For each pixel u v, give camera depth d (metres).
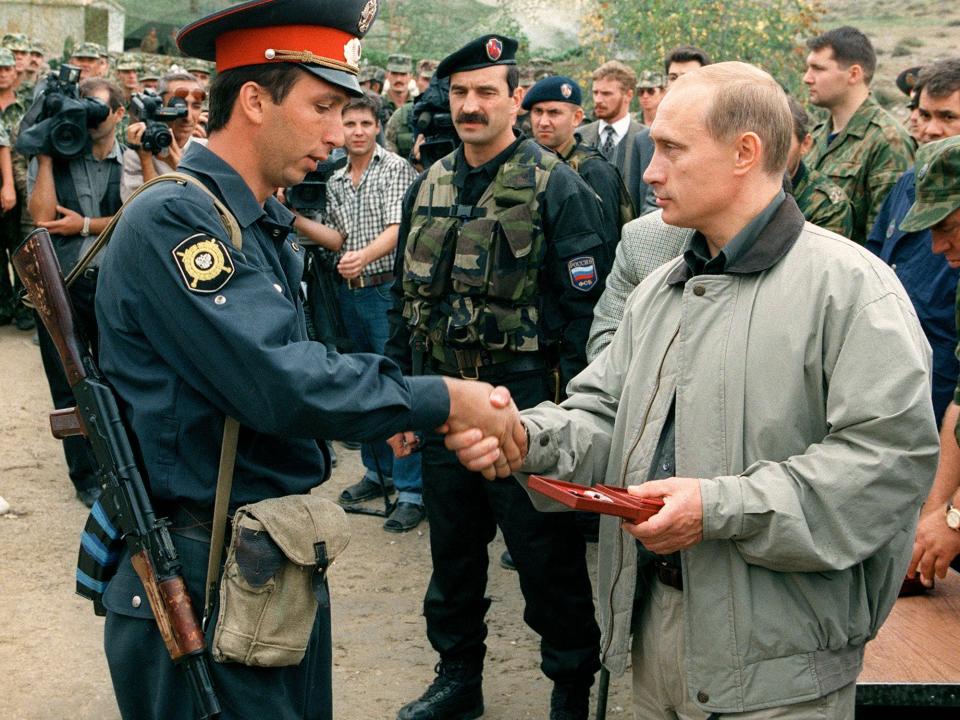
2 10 13.64
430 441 3.26
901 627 2.45
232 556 1.89
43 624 4.01
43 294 2.00
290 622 1.91
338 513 1.99
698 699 1.98
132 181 5.36
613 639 2.15
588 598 3.25
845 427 1.85
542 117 5.10
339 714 3.47
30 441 6.11
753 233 1.95
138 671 1.98
